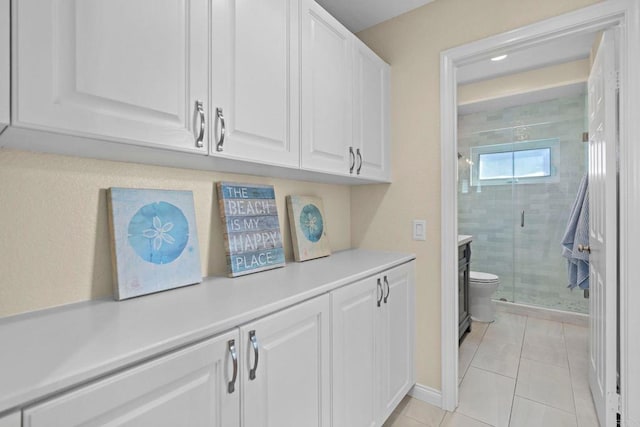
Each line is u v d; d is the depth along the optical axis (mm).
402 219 1998
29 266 877
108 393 592
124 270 1008
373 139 1862
